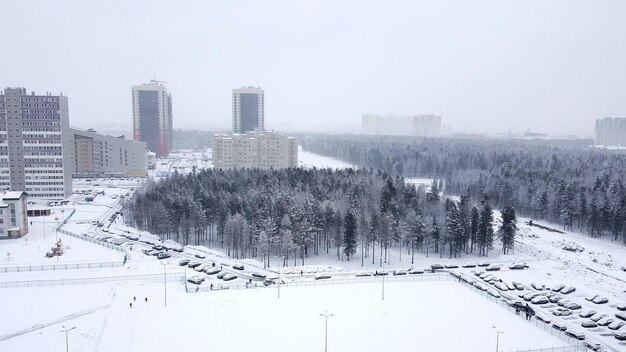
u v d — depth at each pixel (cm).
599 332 9312
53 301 9950
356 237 14250
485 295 11194
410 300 10450
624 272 13338
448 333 8794
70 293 10469
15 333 8481
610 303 10856
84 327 8756
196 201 17000
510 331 8956
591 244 16275
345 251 14175
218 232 16250
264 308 9781
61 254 13388
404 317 9481
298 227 14050
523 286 11881
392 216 15125
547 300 10912
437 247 15425
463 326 9125
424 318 9462
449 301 10462
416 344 8331
